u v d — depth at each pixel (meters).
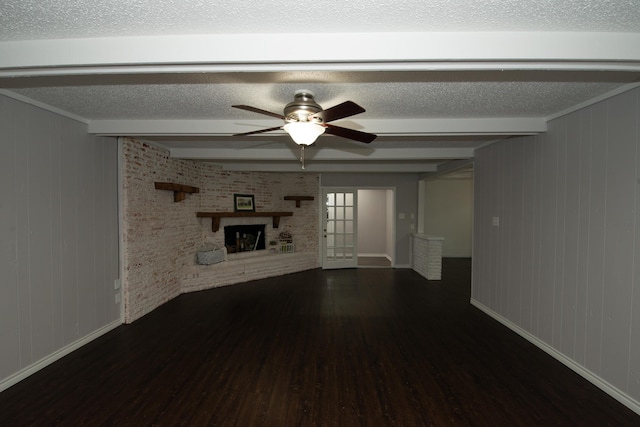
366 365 2.87
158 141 4.18
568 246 2.84
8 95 2.43
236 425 2.10
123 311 3.79
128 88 2.33
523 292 3.50
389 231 9.12
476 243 4.56
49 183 2.83
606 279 2.45
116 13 1.42
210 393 2.43
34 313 2.70
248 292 5.23
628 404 2.28
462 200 9.02
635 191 2.22
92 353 3.05
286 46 1.59
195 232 5.50
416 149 4.62
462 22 1.48
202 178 5.71
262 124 3.18
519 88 2.28
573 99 2.53
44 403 2.30
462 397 2.41
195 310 4.32
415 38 1.57
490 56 1.57
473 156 4.62
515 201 3.65
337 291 5.34
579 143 2.70
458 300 4.88
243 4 1.34
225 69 1.72
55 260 2.90
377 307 4.52
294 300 4.81
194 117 3.09
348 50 1.58
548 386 2.55
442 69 1.71
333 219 7.39
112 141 3.63
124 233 3.76
